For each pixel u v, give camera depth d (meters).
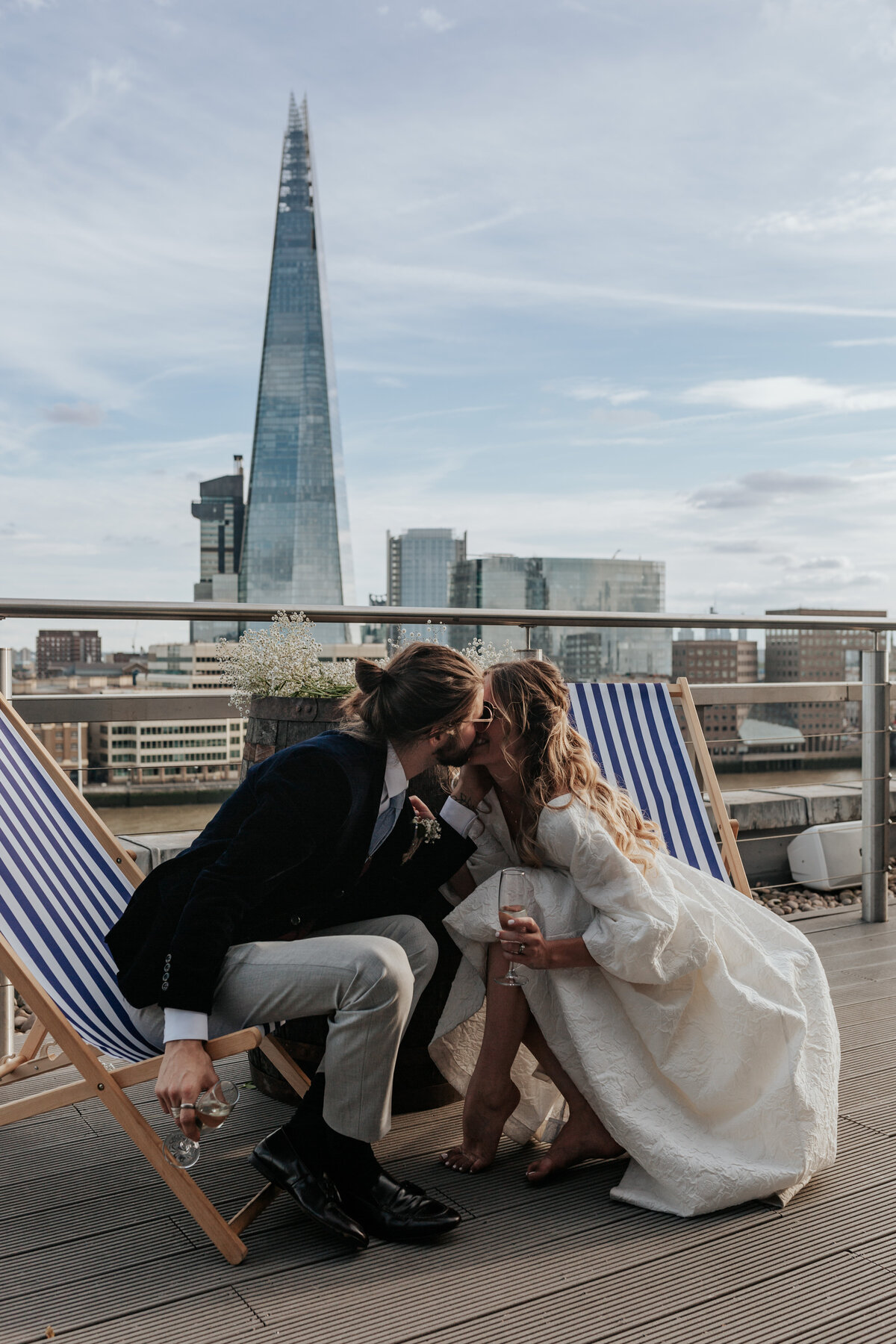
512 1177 1.76
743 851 4.23
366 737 1.64
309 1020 1.97
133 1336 1.30
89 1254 1.50
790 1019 1.71
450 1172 1.77
